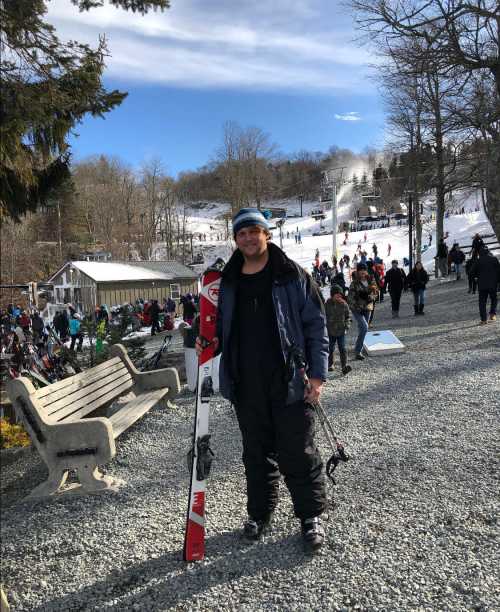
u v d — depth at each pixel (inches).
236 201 2886.3
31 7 259.8
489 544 109.8
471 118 627.5
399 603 94.0
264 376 109.8
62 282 1433.3
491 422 189.6
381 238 2546.8
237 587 103.8
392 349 356.2
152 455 191.5
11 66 269.3
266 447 116.6
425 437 180.7
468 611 90.5
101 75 289.1
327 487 146.0
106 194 2874.0
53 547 130.4
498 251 1258.6
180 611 98.7
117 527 136.8
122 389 232.1
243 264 113.2
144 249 2778.1
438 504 129.5
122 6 300.7
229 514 134.7
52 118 271.0
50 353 329.4
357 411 224.1
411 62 609.6
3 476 199.0
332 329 304.0
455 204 993.5
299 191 4963.1
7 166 269.3
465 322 476.1
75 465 162.2
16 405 162.7
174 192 3560.5
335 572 105.0
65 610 104.0
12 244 1860.2
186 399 269.4
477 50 593.0
